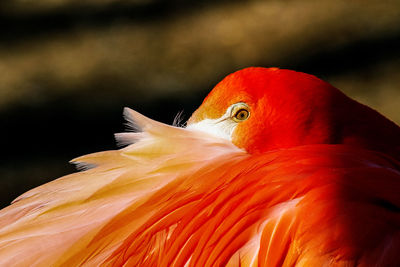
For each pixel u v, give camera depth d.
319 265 3.79
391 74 5.44
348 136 3.91
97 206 3.85
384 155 3.87
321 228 3.80
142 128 3.89
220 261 3.81
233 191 3.83
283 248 3.80
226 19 6.88
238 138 3.93
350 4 6.80
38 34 7.05
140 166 3.87
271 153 3.85
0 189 4.55
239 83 3.94
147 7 7.50
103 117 5.39
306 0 7.06
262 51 6.16
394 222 3.80
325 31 6.34
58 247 3.84
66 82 6.05
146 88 5.77
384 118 3.92
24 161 4.89
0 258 3.84
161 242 3.83
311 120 3.92
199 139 3.89
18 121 5.45
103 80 6.00
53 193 3.87
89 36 6.91
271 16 6.79
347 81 5.44
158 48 6.48
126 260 3.83
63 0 7.95
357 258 3.79
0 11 7.71
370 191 3.81
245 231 3.81
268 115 3.93
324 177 3.82
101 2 7.80
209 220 3.82
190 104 5.43
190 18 7.04
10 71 6.31
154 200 3.85
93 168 3.87
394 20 6.34
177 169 3.86
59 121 5.39
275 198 3.82
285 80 3.93
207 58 6.16
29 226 3.85
